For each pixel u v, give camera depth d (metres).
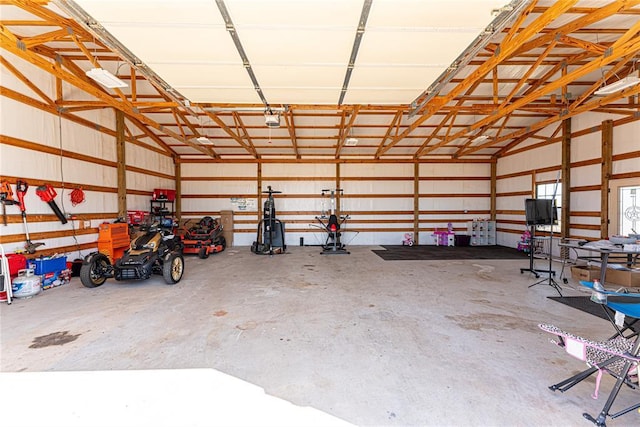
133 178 7.29
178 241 7.40
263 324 3.21
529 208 5.27
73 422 1.75
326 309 3.68
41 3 2.84
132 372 2.28
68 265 5.20
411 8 2.48
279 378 2.21
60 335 2.93
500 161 9.61
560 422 1.76
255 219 9.64
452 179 9.86
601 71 5.47
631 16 3.90
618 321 2.26
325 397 1.99
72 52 4.82
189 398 1.97
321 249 8.90
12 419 1.78
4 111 4.22
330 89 4.25
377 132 8.23
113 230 5.68
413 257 7.48
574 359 2.48
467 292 4.42
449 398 1.98
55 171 5.05
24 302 3.95
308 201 9.73
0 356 2.52
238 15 2.58
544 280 4.98
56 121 5.08
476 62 5.17
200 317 3.41
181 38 2.94
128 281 5.07
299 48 3.13
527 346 2.71
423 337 2.90
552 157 7.44
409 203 9.87
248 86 4.16
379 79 3.90
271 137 8.45
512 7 2.49
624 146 5.67
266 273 5.70
